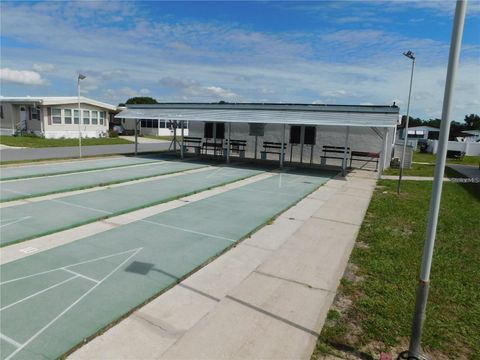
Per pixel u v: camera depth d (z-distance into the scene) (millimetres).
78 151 22422
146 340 3662
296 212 9234
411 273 5496
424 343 3744
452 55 2758
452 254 6449
